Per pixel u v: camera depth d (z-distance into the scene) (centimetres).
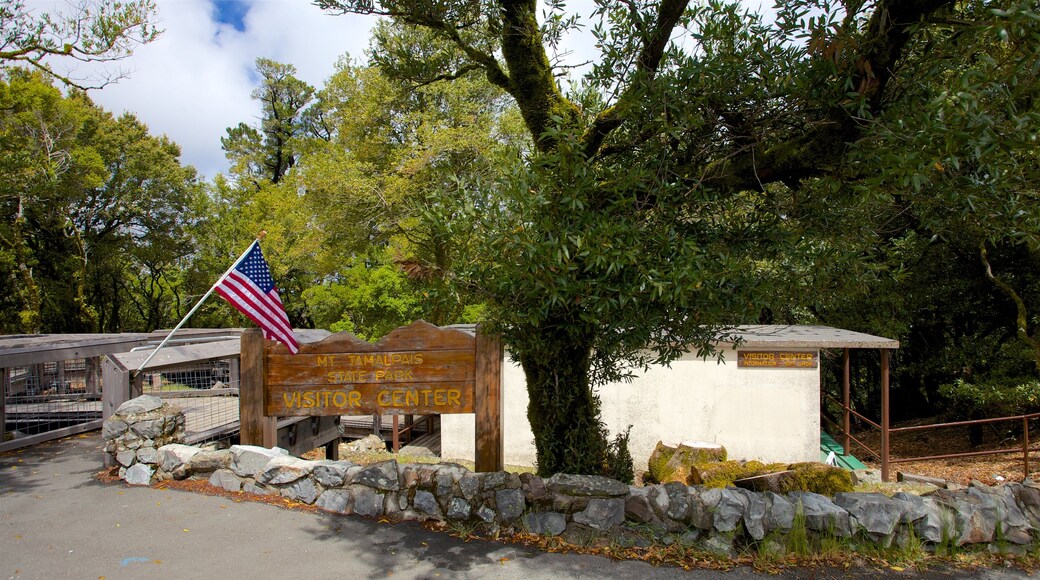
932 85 361
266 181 2723
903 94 366
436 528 458
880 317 1301
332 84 1883
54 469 614
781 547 418
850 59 355
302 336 1086
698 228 432
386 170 1748
